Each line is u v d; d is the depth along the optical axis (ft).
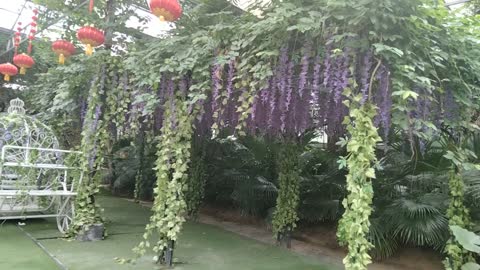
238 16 10.03
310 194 16.51
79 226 13.87
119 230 15.96
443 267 12.32
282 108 10.87
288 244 15.03
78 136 18.76
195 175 19.70
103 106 13.97
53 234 14.29
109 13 14.19
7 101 28.71
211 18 10.84
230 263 12.44
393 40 7.33
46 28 16.67
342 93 7.78
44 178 15.96
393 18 7.15
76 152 14.62
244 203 19.19
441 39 8.20
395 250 13.60
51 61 19.89
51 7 14.21
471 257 10.12
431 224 11.55
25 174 14.16
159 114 14.55
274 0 8.89
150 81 10.52
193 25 11.14
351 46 7.55
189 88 10.77
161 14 7.99
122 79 13.58
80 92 15.30
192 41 10.30
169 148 11.48
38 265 10.80
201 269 11.56
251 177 18.95
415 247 13.61
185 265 11.86
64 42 12.44
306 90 10.84
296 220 15.25
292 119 12.59
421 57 7.85
